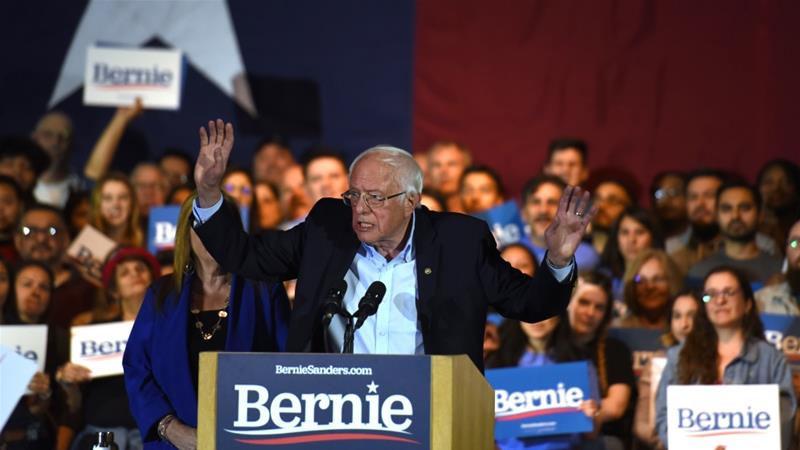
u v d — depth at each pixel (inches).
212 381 379.9
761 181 999.0
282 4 1145.4
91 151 1109.1
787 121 1072.8
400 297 471.8
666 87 1092.5
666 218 1025.5
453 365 374.0
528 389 840.9
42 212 989.8
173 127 1123.3
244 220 1027.9
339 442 376.2
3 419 414.0
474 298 471.5
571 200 445.7
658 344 896.3
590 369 852.0
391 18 1133.7
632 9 1100.5
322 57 1138.0
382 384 376.2
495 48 1115.3
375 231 459.8
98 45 1139.3
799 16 1075.9
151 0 1144.2
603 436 860.6
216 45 1143.0
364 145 1124.5
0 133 1114.1
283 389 378.6
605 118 1095.6
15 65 1131.9
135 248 944.9
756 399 747.4
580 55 1104.8
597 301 891.4
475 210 1044.5
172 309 556.4
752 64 1083.9
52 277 927.7
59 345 888.3
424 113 1121.4
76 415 861.2
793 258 921.5
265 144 1121.4
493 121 1109.7
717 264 984.3
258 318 561.3
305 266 478.9
